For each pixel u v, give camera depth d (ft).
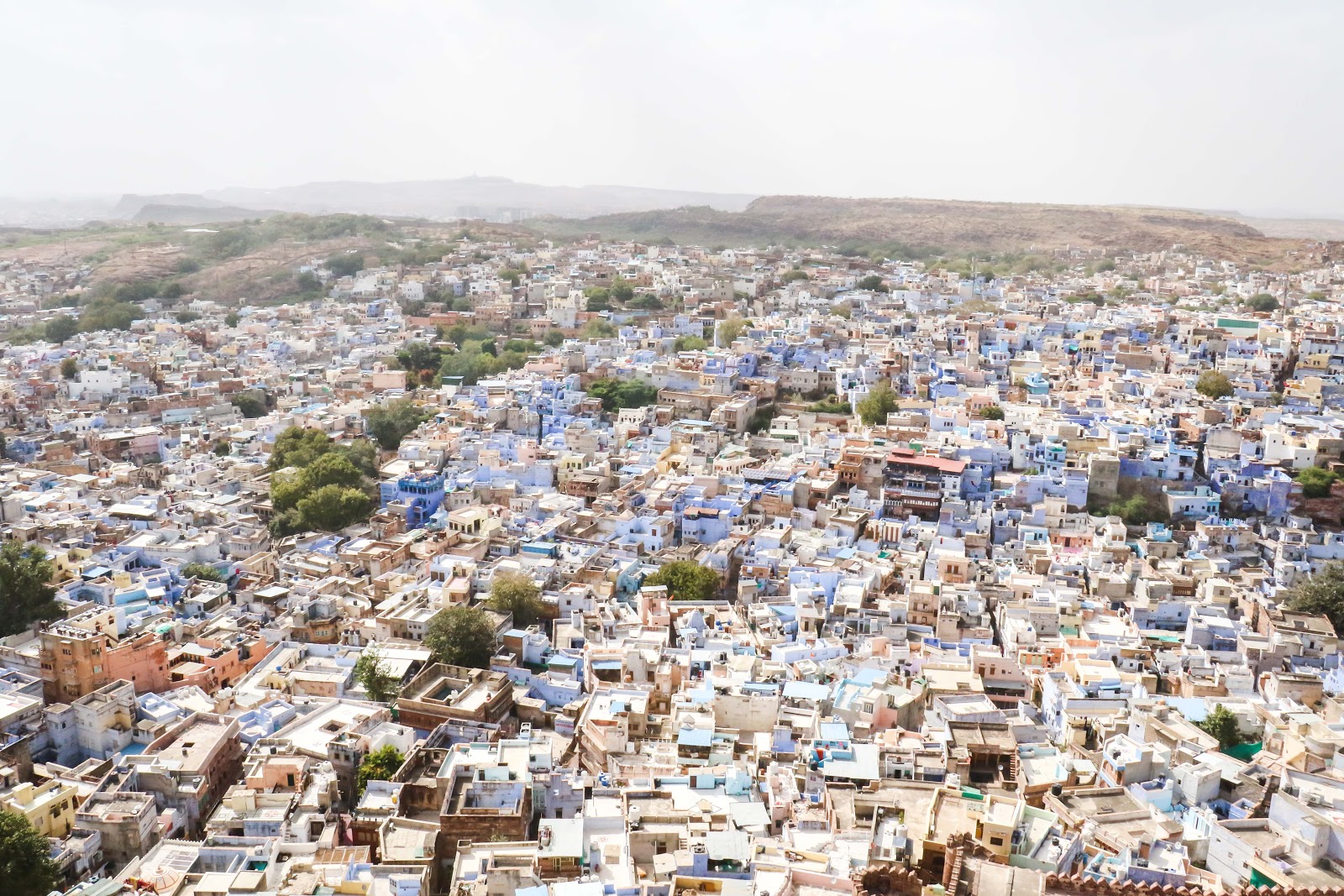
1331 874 366.22
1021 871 294.66
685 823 395.96
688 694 504.43
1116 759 436.76
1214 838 390.21
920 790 401.70
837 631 602.03
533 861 373.20
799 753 447.83
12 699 473.26
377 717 492.95
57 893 366.43
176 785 431.84
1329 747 457.68
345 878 358.02
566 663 560.61
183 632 573.33
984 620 619.26
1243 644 585.22
